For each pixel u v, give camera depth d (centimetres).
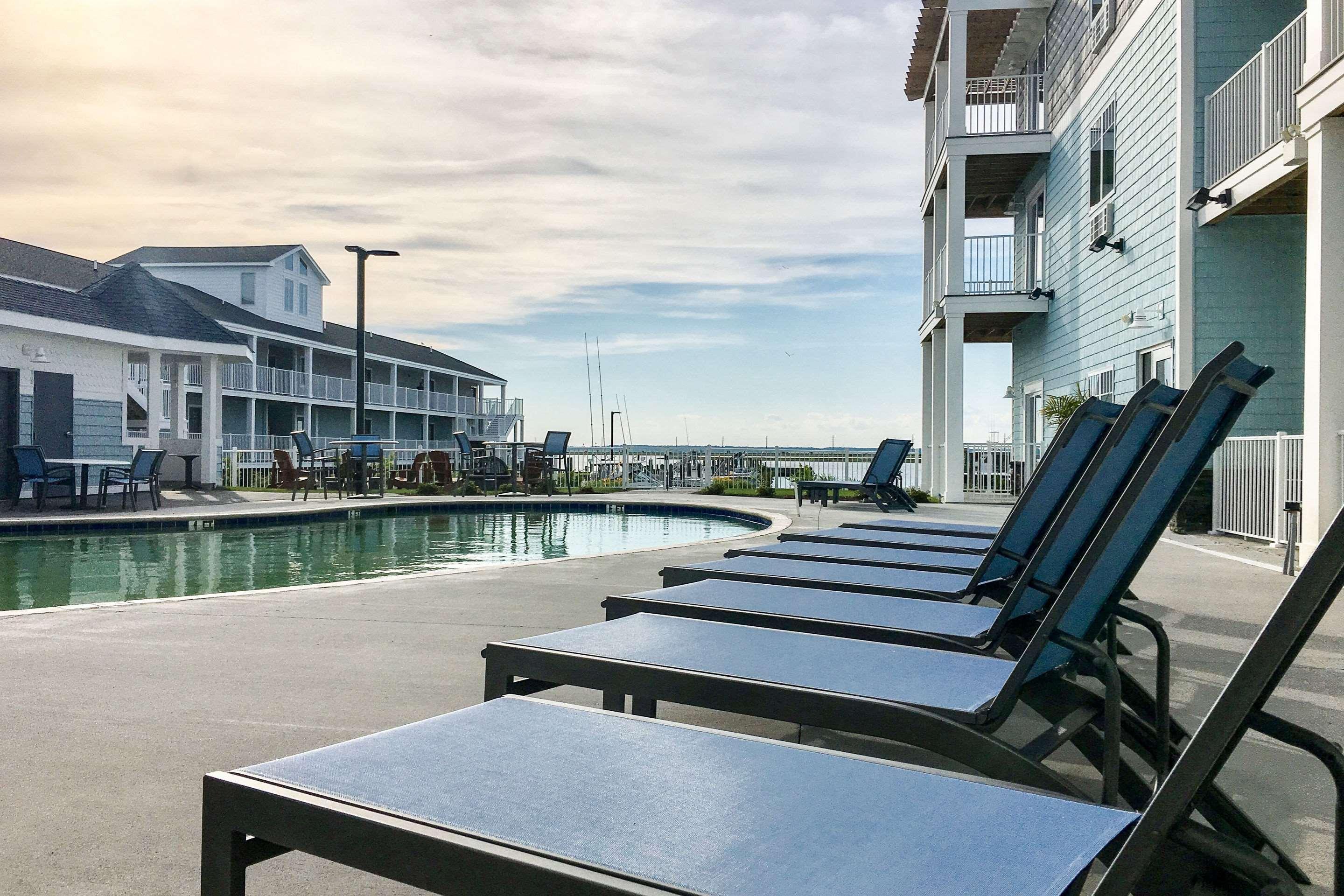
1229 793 235
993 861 98
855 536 493
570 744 136
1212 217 977
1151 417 198
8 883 186
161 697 324
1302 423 1001
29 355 1554
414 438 4553
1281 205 951
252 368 3103
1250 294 1010
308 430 3481
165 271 3581
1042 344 1638
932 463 1838
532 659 209
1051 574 225
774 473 1891
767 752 133
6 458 1520
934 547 432
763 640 222
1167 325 1064
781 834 105
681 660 201
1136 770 248
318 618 477
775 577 325
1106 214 1266
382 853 107
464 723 147
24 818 218
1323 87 707
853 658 204
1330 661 371
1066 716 191
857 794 117
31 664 376
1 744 272
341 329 4362
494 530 1196
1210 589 566
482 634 436
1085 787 236
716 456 2103
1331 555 80
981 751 160
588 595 554
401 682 345
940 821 108
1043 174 1630
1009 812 111
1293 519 639
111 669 366
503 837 104
